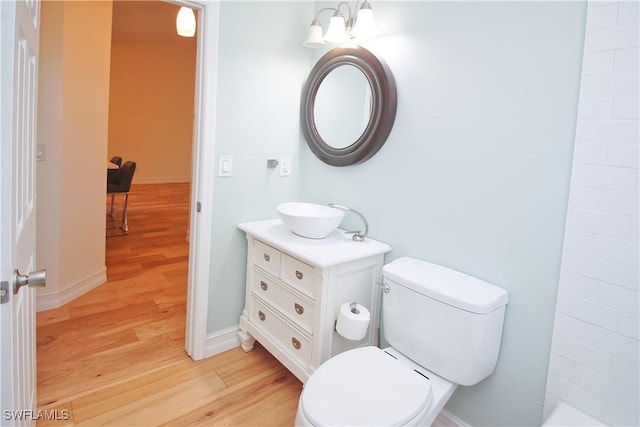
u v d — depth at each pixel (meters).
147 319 2.52
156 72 8.12
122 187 4.46
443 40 1.61
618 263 1.17
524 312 1.40
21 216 1.00
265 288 2.03
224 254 2.13
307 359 1.76
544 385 1.37
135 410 1.70
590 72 1.20
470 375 1.36
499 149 1.44
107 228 4.72
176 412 1.70
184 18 3.22
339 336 1.76
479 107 1.50
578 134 1.23
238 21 1.97
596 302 1.22
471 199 1.54
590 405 1.26
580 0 1.23
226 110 2.00
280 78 2.19
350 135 1.98
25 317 1.16
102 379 1.89
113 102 7.79
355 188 2.05
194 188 2.02
